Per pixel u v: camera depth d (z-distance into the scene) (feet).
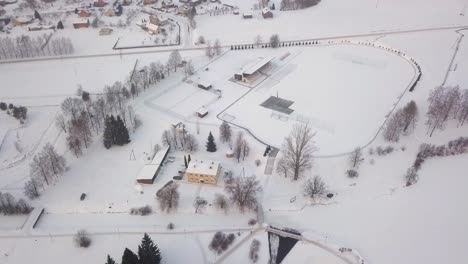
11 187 561.84
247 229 496.23
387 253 460.55
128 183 563.89
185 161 579.89
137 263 422.41
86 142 629.92
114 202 536.01
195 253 470.39
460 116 648.79
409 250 462.19
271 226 497.46
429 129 643.86
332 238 480.23
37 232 497.87
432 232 481.05
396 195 533.14
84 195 544.62
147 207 522.47
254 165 590.55
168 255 467.93
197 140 642.63
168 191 524.52
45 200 541.75
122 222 509.76
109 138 617.21
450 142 602.44
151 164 582.35
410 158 591.78
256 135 653.71
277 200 533.96
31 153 622.95
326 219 505.25
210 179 552.00
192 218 513.04
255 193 531.50
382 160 590.14
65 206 532.73
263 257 464.24
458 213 502.38
